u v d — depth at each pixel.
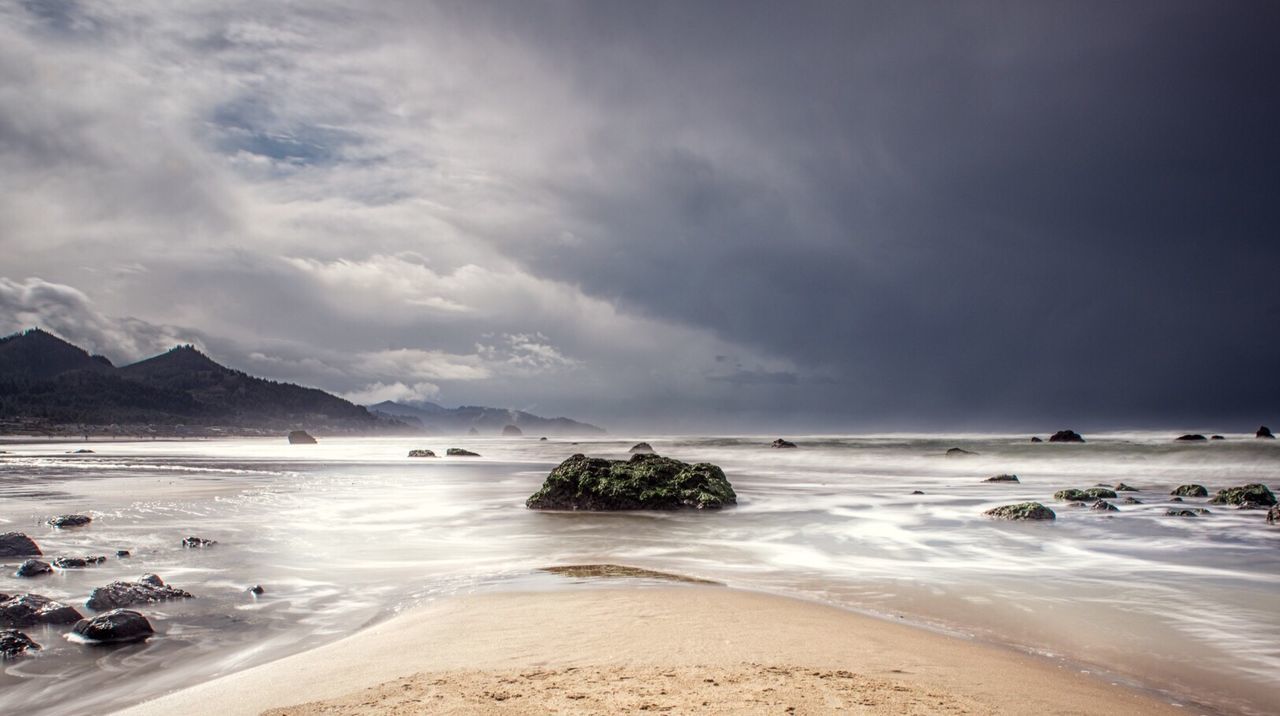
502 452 71.31
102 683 5.88
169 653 6.71
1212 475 31.27
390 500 22.44
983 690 5.18
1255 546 13.49
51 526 15.63
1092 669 6.20
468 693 4.87
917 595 9.22
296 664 6.07
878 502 21.94
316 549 13.02
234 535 14.64
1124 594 9.30
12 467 41.25
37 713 5.24
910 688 5.07
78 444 109.69
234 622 7.88
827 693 4.86
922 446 49.97
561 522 17.27
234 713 4.82
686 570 11.04
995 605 8.66
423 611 8.12
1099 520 17.34
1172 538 14.48
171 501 21.64
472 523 17.09
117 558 11.88
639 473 20.61
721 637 6.62
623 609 7.91
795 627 7.09
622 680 5.14
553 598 8.60
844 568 11.28
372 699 4.83
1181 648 6.90
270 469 40.94
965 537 14.70
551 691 4.88
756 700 4.66
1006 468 36.81
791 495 24.38
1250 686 5.81
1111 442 44.81
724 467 42.34
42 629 7.50
